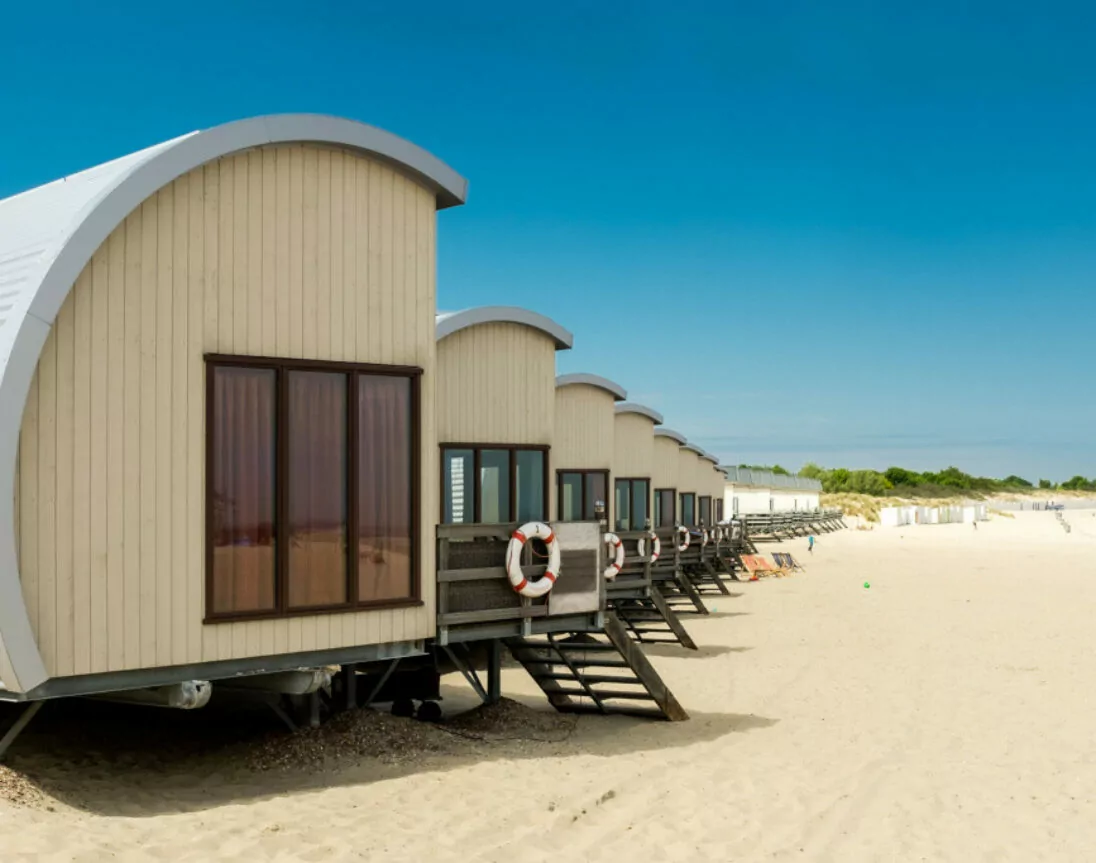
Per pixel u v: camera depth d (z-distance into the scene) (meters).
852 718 12.62
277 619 8.95
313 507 9.26
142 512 8.20
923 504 92.75
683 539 24.41
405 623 9.83
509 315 16.23
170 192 8.47
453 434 15.68
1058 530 67.38
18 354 7.38
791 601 26.36
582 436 20.42
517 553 10.70
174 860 6.62
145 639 8.18
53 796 7.74
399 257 9.96
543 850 7.34
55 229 8.09
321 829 7.44
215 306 8.70
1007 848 7.89
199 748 9.80
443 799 8.36
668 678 15.45
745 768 10.01
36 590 7.64
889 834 8.13
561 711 12.93
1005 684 14.95
